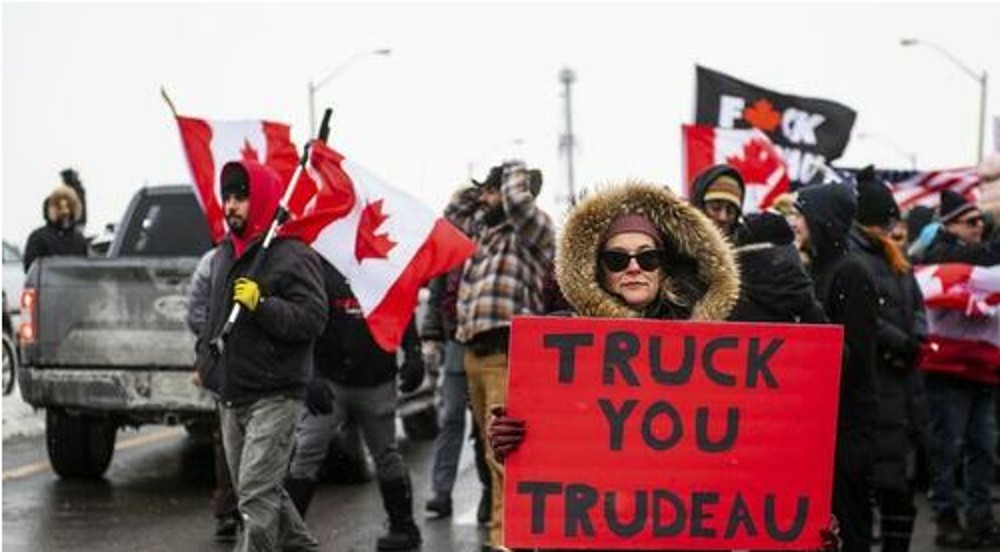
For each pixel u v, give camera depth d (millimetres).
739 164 9523
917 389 7973
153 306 9289
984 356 7816
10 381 15312
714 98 10508
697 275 3789
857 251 6531
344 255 6914
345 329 7309
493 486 7379
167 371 9281
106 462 10086
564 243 3709
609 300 3670
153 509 8883
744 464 3617
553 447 3600
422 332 9031
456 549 7680
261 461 5930
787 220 5516
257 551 5949
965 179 12328
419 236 6926
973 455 8062
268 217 6168
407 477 7664
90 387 9336
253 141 7605
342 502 9305
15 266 17938
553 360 3609
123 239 10984
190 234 10977
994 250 8023
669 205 3717
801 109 10477
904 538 6250
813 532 3627
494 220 7676
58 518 8523
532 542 3588
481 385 7605
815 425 3639
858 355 5434
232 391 5945
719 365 3625
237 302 5801
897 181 12586
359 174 6914
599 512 3592
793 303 5020
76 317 9414
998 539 8055
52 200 12461
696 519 3602
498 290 7477
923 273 7965
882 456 6211
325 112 6941
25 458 11211
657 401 3611
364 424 7531
